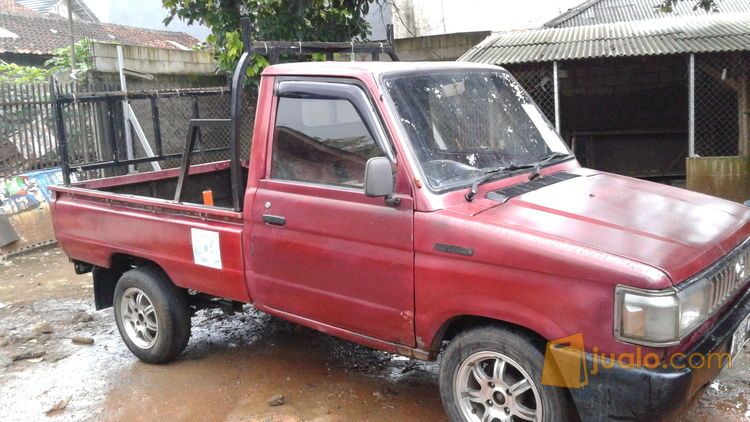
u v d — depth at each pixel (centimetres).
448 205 319
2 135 858
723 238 309
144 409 410
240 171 396
